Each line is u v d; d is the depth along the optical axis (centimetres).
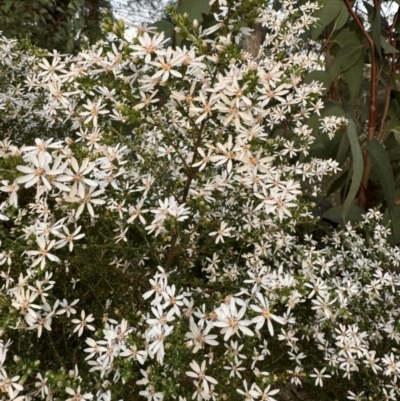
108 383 32
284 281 33
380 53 68
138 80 33
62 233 36
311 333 41
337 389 44
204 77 33
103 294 41
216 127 35
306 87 46
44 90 53
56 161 26
